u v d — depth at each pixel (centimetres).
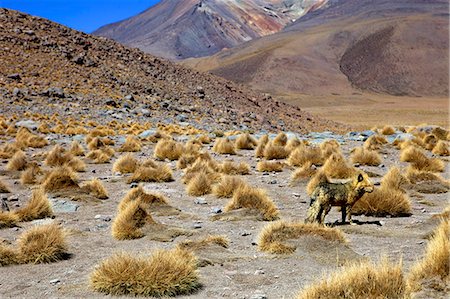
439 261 702
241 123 6612
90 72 7188
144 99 6694
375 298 614
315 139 3553
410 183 1664
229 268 847
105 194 1545
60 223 1203
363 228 1098
